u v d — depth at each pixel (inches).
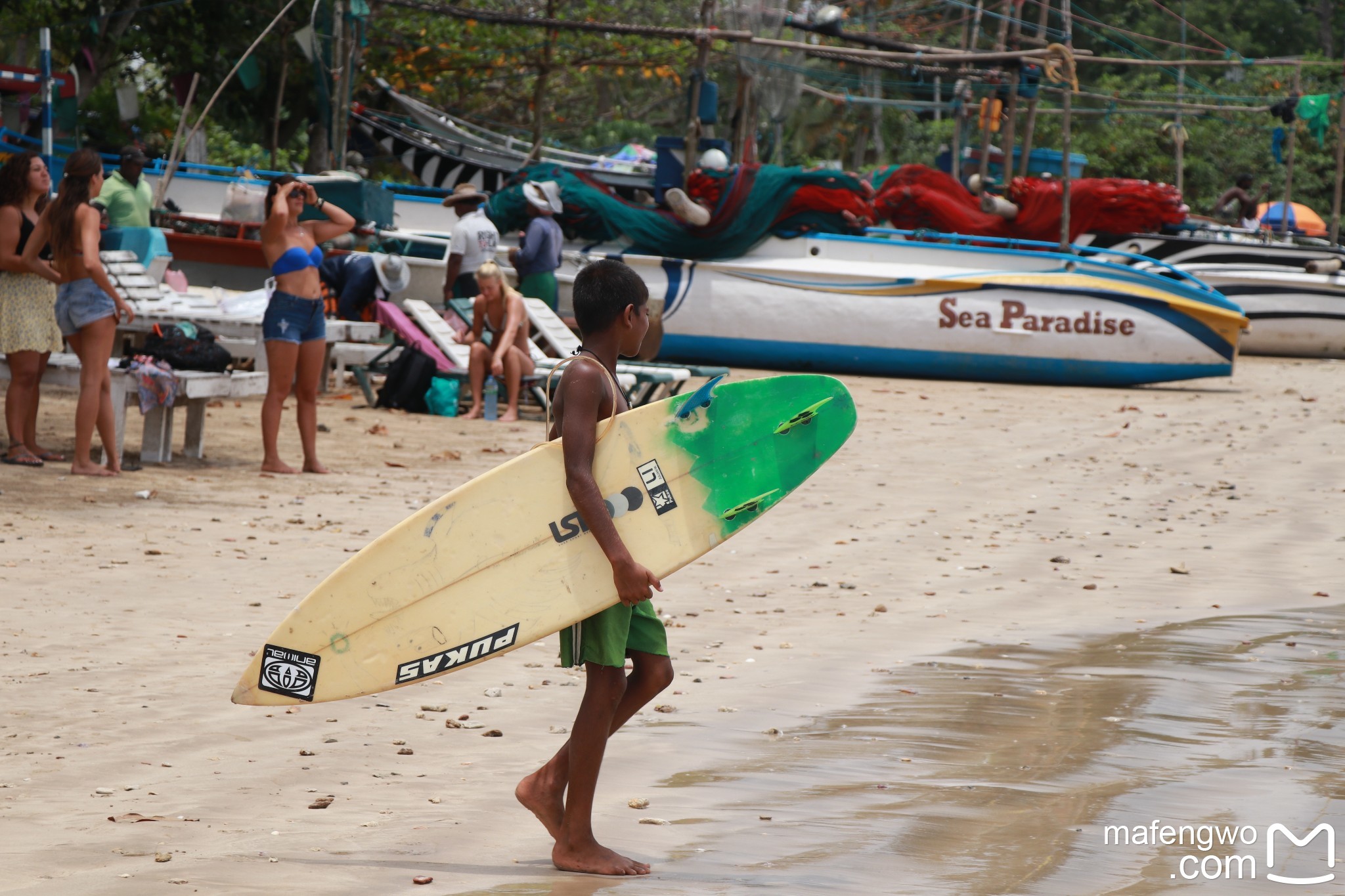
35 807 612.1
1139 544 1411.2
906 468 1925.4
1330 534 1466.5
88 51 3378.4
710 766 689.0
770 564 1304.1
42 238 1545.3
